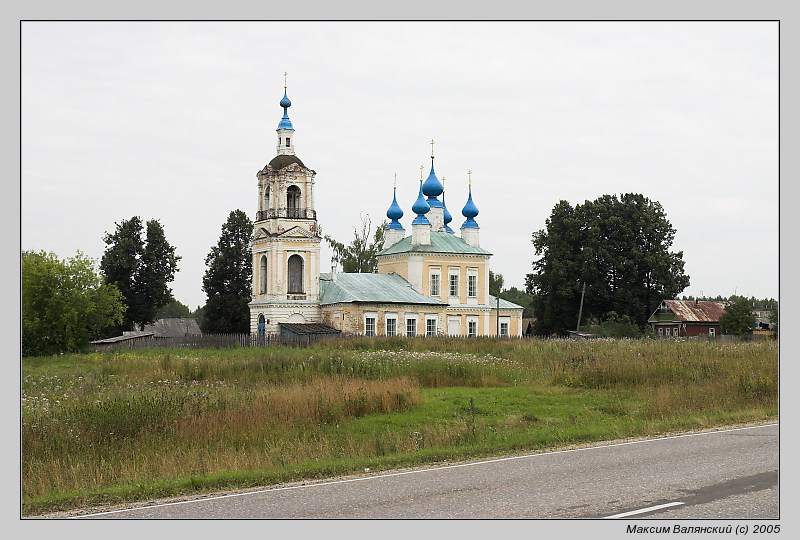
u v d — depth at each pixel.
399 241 103.56
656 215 113.81
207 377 45.28
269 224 91.25
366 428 31.00
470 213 103.06
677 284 111.69
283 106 93.12
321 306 91.81
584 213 112.56
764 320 122.56
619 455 23.69
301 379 43.47
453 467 22.22
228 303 113.06
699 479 19.88
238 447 26.52
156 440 26.14
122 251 111.50
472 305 99.56
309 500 18.22
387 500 18.05
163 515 17.20
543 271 115.50
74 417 27.08
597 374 44.03
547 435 27.89
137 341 80.94
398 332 92.12
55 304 81.19
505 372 47.78
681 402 35.06
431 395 40.16
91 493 19.69
